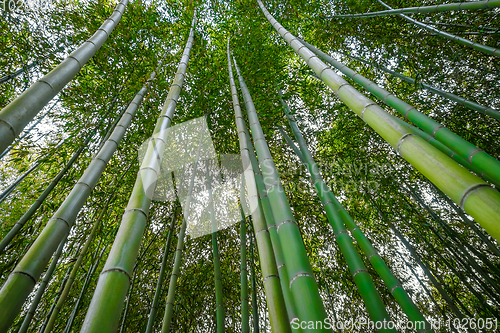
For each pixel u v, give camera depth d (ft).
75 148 11.45
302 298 3.26
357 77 7.59
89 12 12.12
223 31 17.49
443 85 14.07
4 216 11.82
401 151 3.66
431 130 4.30
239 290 14.75
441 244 15.52
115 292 3.21
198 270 14.58
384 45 14.99
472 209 2.72
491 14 12.40
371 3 14.25
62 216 5.13
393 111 16.43
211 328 14.06
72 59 5.55
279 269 4.46
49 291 12.54
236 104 8.16
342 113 15.84
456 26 12.90
